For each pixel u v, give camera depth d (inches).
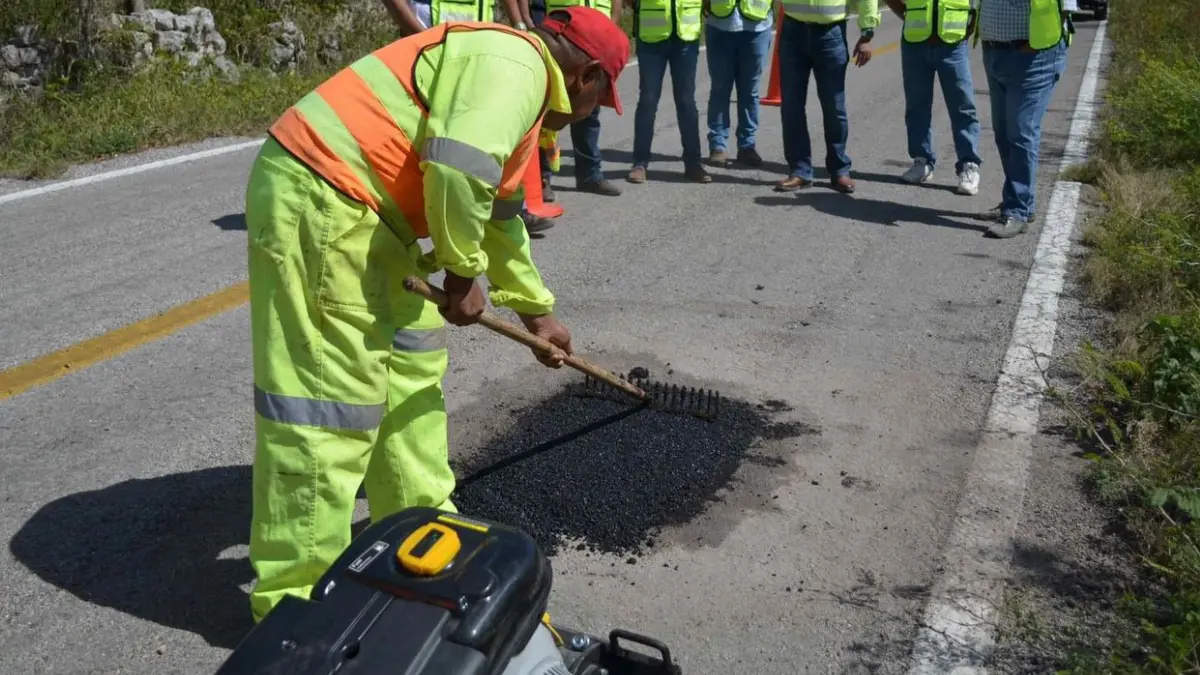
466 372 184.1
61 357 188.9
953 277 235.1
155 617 121.5
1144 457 147.8
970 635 118.9
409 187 104.2
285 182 101.0
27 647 115.8
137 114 354.3
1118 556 133.1
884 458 157.1
